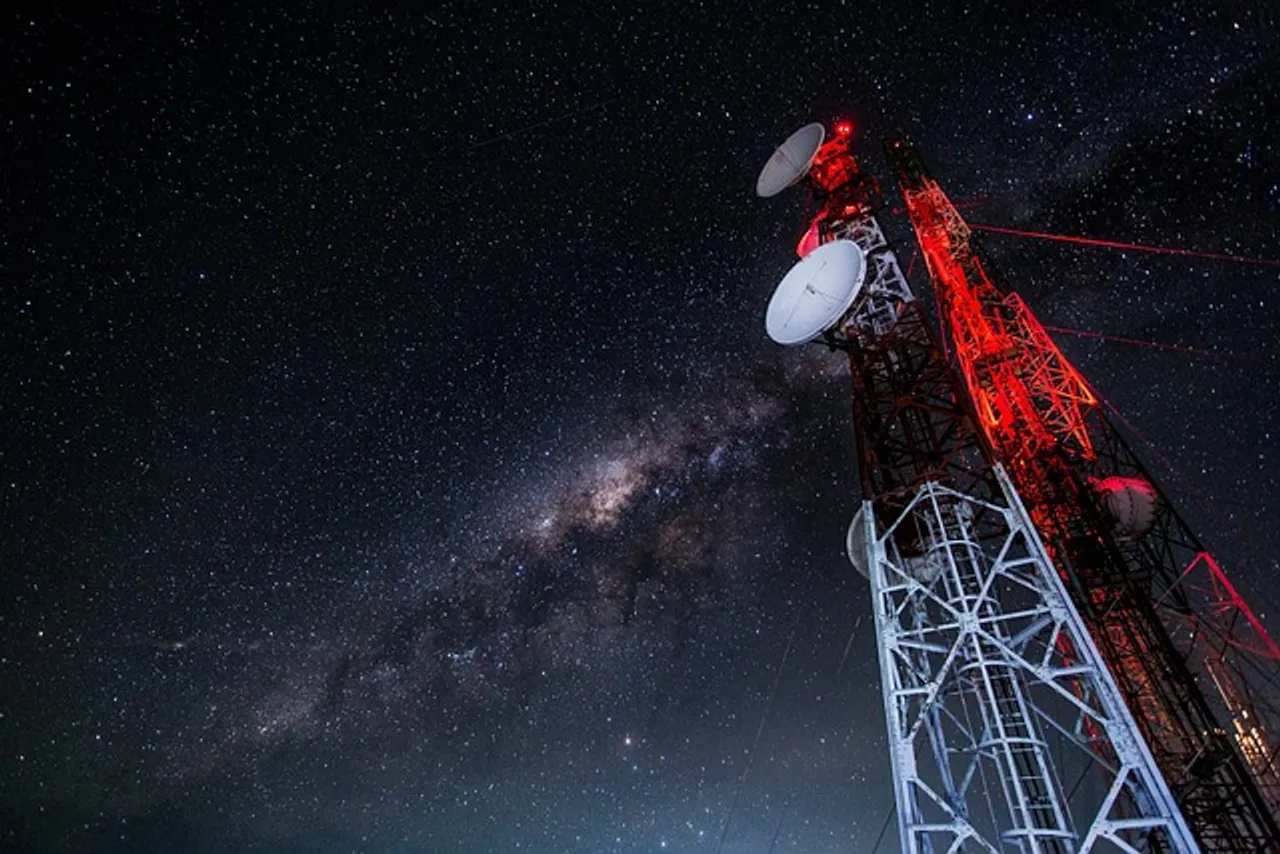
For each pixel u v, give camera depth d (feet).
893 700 28.71
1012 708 28.48
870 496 34.76
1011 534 30.86
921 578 32.81
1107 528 50.16
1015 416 59.88
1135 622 46.78
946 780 27.25
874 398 37.19
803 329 38.11
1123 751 25.30
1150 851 29.58
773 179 50.75
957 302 66.13
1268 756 48.16
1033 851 24.82
